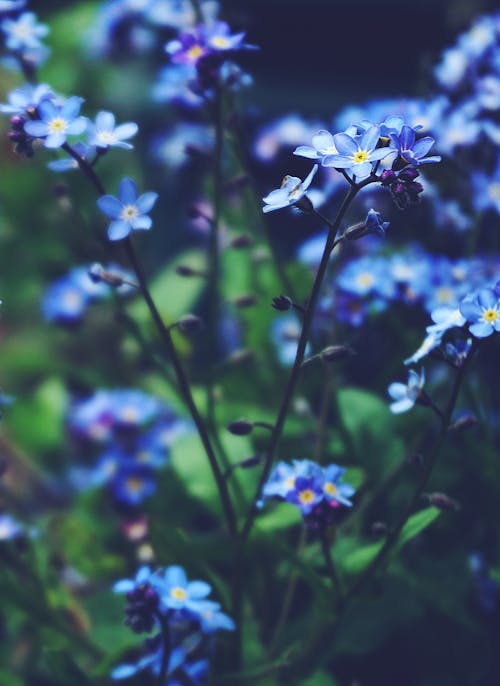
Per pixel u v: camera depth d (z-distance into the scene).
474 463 0.30
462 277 0.30
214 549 0.30
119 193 0.25
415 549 0.31
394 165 0.24
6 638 0.33
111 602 0.31
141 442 0.33
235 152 0.30
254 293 0.34
